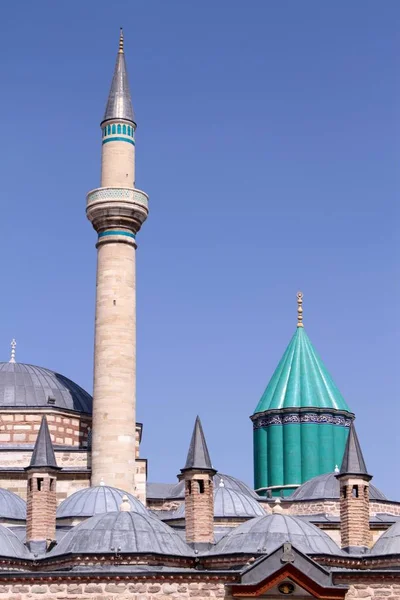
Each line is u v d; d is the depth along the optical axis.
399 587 59.81
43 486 74.31
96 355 92.50
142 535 64.06
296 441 113.75
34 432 96.81
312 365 117.62
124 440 90.19
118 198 94.19
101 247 94.50
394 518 94.69
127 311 93.12
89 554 62.66
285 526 67.31
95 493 80.69
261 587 57.97
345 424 115.44
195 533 69.38
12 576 58.47
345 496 75.06
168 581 58.75
